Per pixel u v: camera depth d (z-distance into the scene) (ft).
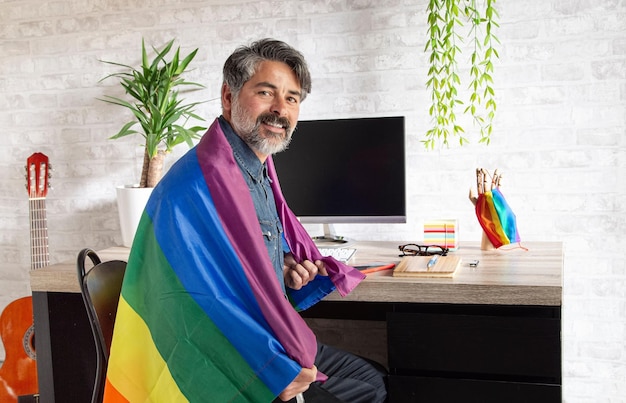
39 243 9.09
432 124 8.50
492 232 7.54
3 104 9.86
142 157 9.45
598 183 8.10
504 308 6.16
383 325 8.93
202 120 8.79
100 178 9.63
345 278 6.02
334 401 5.74
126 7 9.26
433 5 7.86
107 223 9.68
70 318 7.38
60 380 7.45
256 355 4.52
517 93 8.21
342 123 8.02
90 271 5.44
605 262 8.20
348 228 8.97
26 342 8.42
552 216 8.29
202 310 4.60
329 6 8.63
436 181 8.59
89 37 9.43
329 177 8.10
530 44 8.11
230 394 4.57
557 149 8.18
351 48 8.62
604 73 7.94
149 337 4.83
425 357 6.30
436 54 7.91
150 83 8.59
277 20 8.80
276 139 5.27
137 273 4.91
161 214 4.76
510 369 6.11
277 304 4.71
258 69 5.17
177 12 9.11
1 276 10.21
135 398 4.89
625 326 8.23
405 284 6.25
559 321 5.95
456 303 6.17
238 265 4.67
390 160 7.93
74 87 9.57
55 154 9.76
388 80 8.56
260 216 5.49
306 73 5.35
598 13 7.88
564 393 8.54
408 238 8.79
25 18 9.63
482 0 8.20
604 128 8.01
